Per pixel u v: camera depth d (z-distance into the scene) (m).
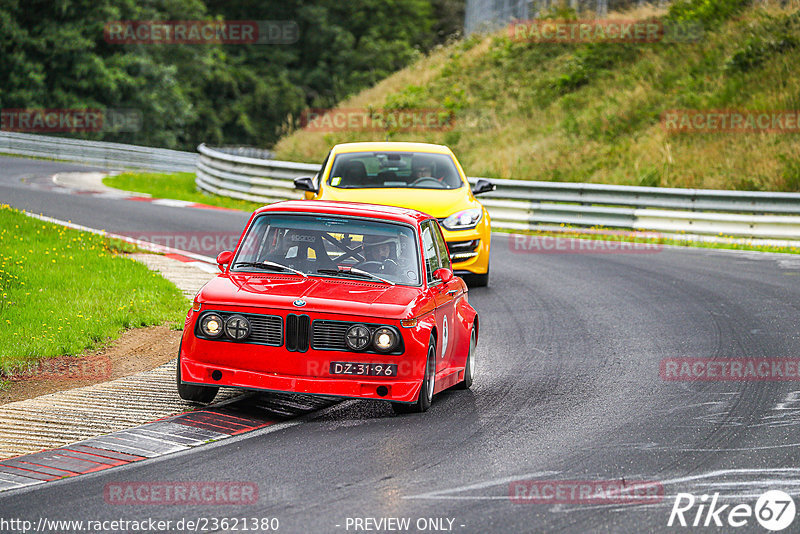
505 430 27.91
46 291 44.44
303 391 28.05
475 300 51.41
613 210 82.62
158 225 73.75
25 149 145.50
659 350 39.84
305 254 31.44
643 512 21.12
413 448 25.83
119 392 31.42
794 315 47.38
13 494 21.61
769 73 116.75
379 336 28.14
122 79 191.25
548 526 20.14
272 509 20.75
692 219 79.88
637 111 118.62
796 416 29.84
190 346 28.88
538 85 141.25
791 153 99.88
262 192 97.38
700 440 27.05
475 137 131.88
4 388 31.94
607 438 27.17
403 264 31.38
